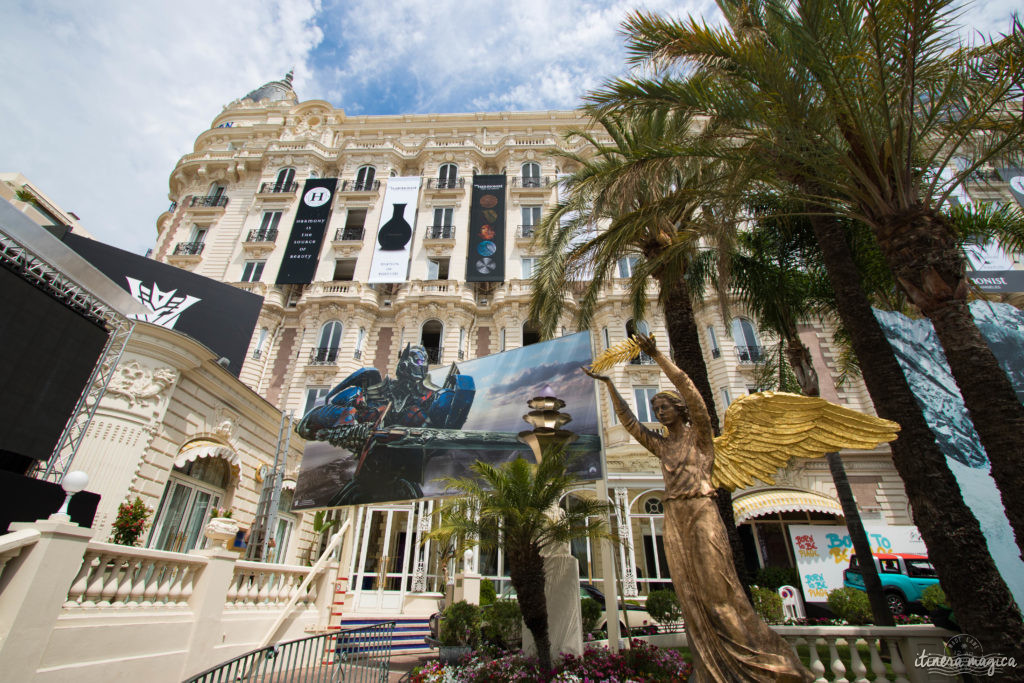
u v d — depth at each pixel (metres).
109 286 8.87
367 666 7.04
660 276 10.72
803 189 9.05
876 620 10.68
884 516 19.67
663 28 7.98
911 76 6.80
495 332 25.52
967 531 6.65
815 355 23.78
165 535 12.23
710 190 8.77
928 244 6.99
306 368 23.72
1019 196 20.59
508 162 30.73
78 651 5.66
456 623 9.52
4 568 5.20
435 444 13.06
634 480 18.00
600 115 9.27
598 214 10.48
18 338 7.34
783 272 12.91
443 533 7.86
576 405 11.21
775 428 4.82
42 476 8.49
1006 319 12.21
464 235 28.14
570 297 25.78
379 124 34.56
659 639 8.33
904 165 7.34
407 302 25.38
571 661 7.62
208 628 7.67
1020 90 6.83
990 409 6.33
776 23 8.08
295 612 10.32
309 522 19.08
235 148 35.25
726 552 4.16
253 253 27.83
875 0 6.39
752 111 7.57
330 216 29.12
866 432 4.51
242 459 15.20
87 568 6.11
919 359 10.74
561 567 8.72
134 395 11.38
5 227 7.25
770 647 3.82
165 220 33.41
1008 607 6.21
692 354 9.94
